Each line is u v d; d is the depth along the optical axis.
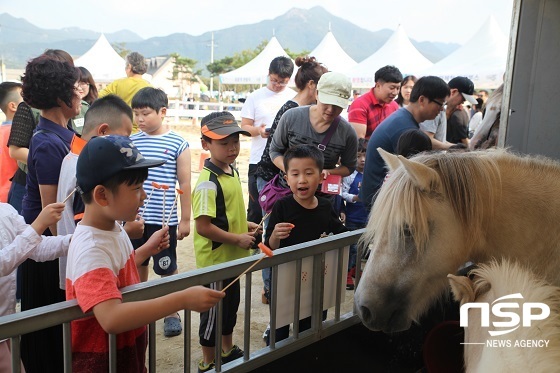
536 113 2.74
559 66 2.64
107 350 1.55
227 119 2.53
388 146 2.98
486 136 3.95
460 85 5.29
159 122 3.10
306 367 2.00
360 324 2.18
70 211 2.10
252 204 4.03
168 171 3.04
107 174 1.42
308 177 2.39
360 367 2.20
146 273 2.99
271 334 1.86
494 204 1.66
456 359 1.67
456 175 1.65
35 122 3.17
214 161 2.57
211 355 2.43
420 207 1.59
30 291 2.07
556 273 1.66
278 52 19.06
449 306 2.13
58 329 1.88
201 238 2.55
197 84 68.75
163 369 2.75
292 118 3.10
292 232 2.45
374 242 1.71
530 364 0.88
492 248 1.70
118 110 2.22
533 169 1.74
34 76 2.13
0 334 1.15
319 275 1.98
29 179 2.29
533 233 1.66
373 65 15.54
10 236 1.80
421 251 1.62
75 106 2.26
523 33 2.71
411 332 2.27
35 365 1.85
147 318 1.31
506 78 2.82
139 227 2.05
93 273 1.35
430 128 4.48
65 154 2.20
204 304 1.37
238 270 1.68
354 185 3.99
